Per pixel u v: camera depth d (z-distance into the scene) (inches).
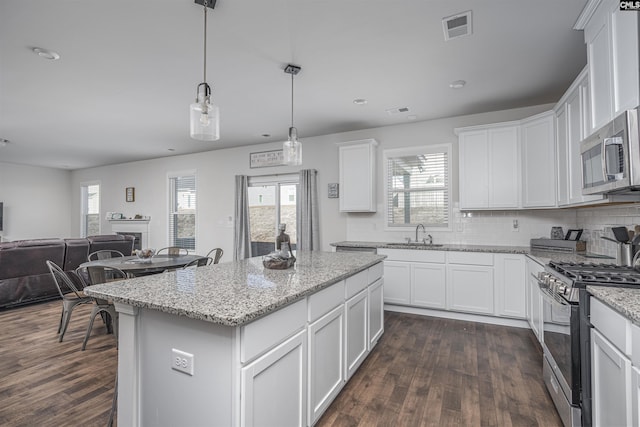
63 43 100.3
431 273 156.0
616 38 69.6
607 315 57.9
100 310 122.0
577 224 144.0
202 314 50.4
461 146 159.9
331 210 208.4
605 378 58.9
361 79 127.6
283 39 99.1
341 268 93.6
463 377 98.5
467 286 148.6
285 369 62.5
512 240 160.1
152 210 289.6
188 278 78.8
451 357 112.4
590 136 80.2
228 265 100.9
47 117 173.2
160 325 59.7
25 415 79.0
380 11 85.9
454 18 88.9
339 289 86.4
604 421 59.2
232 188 249.4
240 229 238.2
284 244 96.5
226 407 52.1
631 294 59.1
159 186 285.9
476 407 83.1
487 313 144.3
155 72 120.8
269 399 57.6
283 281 74.9
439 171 179.2
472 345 122.9
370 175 183.0
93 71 119.6
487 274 144.6
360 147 185.9
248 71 120.4
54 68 117.0
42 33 94.7
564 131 119.3
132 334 61.6
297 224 220.7
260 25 91.7
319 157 212.8
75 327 142.6
